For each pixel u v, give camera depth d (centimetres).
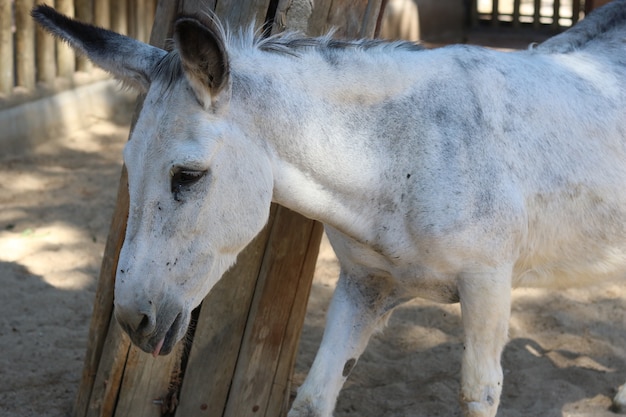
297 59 266
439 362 419
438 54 288
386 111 273
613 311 472
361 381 400
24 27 711
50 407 370
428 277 284
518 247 286
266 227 323
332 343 300
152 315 240
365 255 289
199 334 331
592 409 380
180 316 249
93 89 785
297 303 331
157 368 334
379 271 294
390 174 273
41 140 726
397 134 273
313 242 326
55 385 386
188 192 240
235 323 331
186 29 225
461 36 1054
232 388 336
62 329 436
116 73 254
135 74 252
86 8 773
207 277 252
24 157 695
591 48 323
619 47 322
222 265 257
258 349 331
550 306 478
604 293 492
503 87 286
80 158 702
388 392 391
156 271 240
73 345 422
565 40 325
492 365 288
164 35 322
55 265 513
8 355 408
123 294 239
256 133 256
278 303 328
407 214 274
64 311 457
